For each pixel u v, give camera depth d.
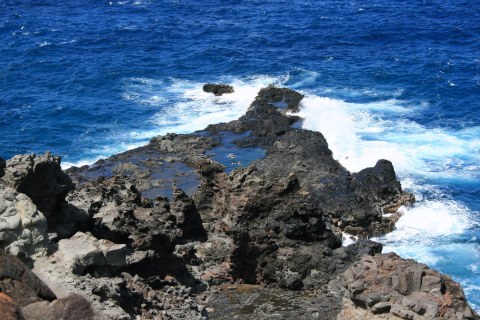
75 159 65.88
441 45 99.12
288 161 58.44
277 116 69.69
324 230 45.09
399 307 27.03
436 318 26.48
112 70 88.94
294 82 85.06
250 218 44.81
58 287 26.41
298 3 126.12
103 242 29.78
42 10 121.69
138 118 74.50
